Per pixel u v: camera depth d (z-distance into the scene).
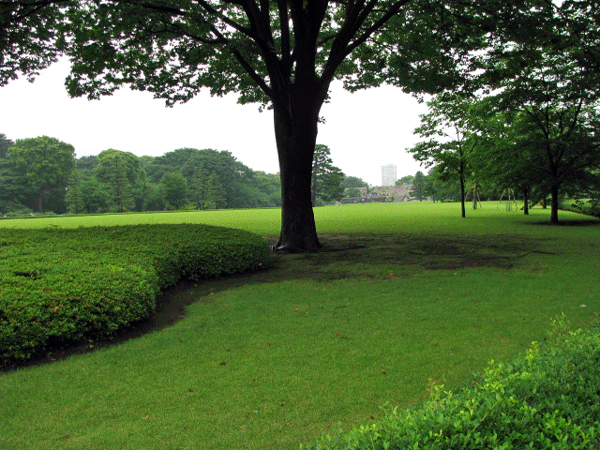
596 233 15.41
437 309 5.93
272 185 111.25
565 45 11.41
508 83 18.66
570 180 19.53
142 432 2.97
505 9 10.34
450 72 12.63
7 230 10.60
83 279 5.32
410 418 1.92
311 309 6.15
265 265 9.73
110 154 69.69
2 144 74.88
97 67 12.20
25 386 3.74
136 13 10.38
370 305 6.27
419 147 24.78
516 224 19.98
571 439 1.85
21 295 4.59
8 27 10.52
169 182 73.06
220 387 3.67
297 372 3.94
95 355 4.47
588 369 2.42
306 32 11.36
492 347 4.42
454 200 76.50
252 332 5.16
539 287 7.04
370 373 3.87
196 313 6.11
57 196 70.06
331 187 81.19
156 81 13.45
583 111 19.17
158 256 7.50
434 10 11.41
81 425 3.08
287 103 12.27
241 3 11.12
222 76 14.87
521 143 19.64
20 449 2.78
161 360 4.31
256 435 2.90
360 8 11.53
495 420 1.84
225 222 25.81
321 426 2.99
